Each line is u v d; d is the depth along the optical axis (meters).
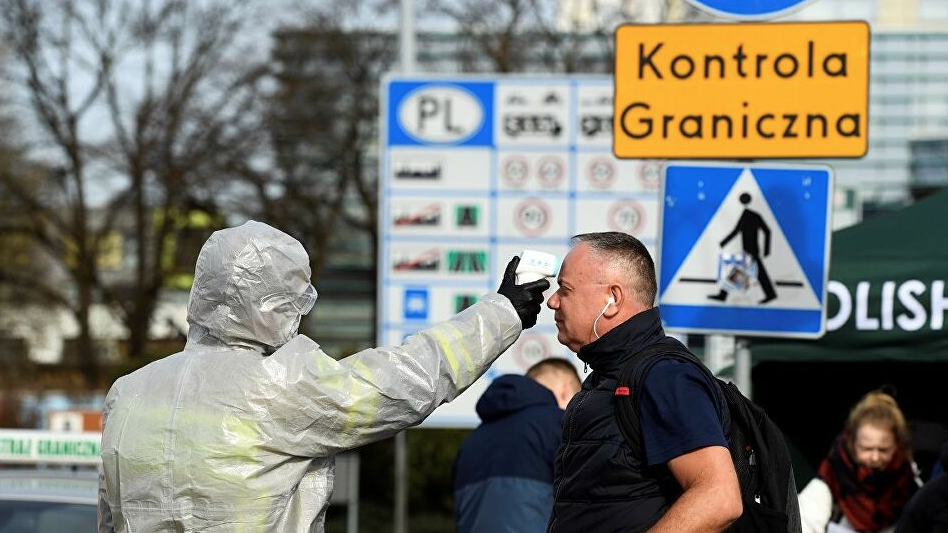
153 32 43.97
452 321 5.37
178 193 43.84
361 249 48.72
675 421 5.15
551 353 14.27
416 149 14.55
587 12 41.78
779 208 8.48
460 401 14.27
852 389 12.23
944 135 73.06
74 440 10.45
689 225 8.54
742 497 5.40
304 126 44.53
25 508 8.81
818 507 10.03
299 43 44.62
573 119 14.54
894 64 74.50
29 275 49.44
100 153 44.25
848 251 9.82
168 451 5.04
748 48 8.59
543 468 8.82
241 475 5.02
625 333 5.55
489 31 41.25
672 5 39.12
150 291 45.38
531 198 14.54
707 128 8.62
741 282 8.48
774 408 12.38
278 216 44.03
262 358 5.17
